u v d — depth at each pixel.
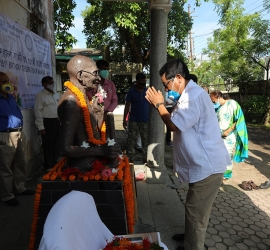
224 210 3.08
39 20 5.01
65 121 1.91
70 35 8.90
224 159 1.97
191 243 2.04
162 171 3.77
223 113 3.62
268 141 7.53
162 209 3.06
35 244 1.96
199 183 1.92
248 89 12.41
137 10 11.04
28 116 4.20
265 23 10.22
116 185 1.94
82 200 1.33
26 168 4.10
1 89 2.87
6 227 2.61
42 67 4.95
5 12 3.54
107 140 2.07
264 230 2.66
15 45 3.70
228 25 11.03
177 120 1.84
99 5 12.08
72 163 2.11
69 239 1.00
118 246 1.38
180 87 1.97
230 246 2.38
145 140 4.73
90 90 2.10
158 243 1.54
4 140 2.90
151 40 3.60
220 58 11.82
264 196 3.51
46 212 1.95
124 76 18.89
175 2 13.12
